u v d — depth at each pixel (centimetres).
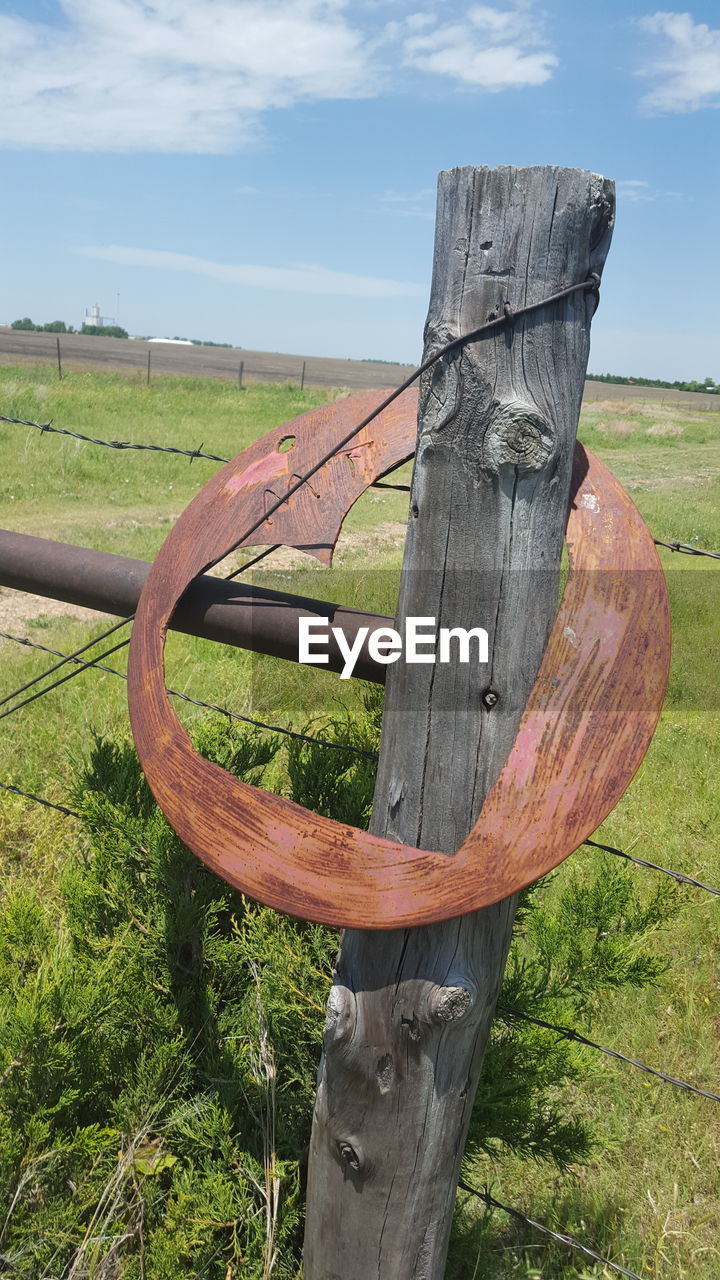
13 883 315
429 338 120
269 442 153
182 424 1883
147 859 215
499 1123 190
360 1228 146
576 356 117
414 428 142
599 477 128
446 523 121
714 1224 224
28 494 1076
